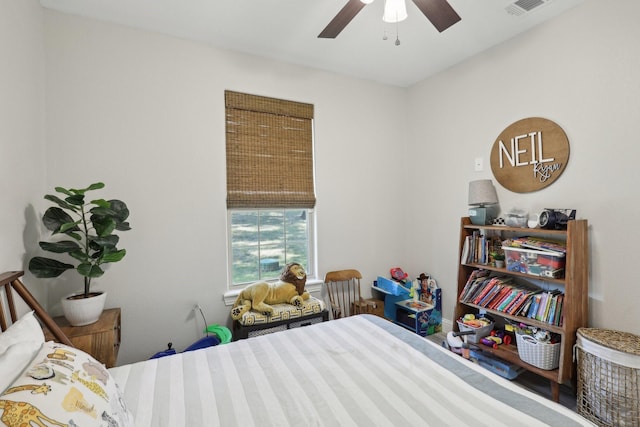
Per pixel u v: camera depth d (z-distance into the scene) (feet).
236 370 4.39
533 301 7.06
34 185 5.93
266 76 8.95
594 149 6.58
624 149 6.15
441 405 3.48
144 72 7.43
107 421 2.66
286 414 3.42
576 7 6.79
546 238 7.60
